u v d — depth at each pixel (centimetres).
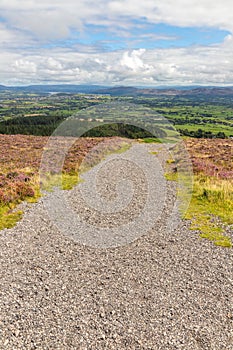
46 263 1147
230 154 3591
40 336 782
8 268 1102
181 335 795
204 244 1312
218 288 1002
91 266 1134
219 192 1939
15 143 4384
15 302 912
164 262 1164
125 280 1042
